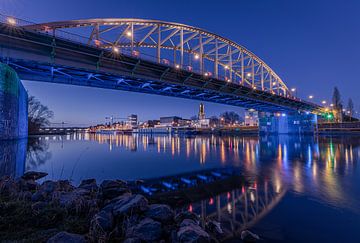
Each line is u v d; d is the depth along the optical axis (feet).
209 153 93.91
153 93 177.88
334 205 26.27
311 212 24.03
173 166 60.59
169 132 564.30
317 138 203.41
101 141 202.18
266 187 35.40
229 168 55.21
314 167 54.13
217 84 176.35
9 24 86.58
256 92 214.28
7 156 68.69
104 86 151.43
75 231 16.65
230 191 33.42
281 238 18.19
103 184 29.37
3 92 94.22
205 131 450.30
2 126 95.14
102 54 112.88
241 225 20.84
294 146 120.67
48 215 18.33
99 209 21.52
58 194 23.49
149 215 19.02
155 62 131.95
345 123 274.36
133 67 128.57
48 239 13.92
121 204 19.98
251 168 54.49
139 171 53.42
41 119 328.08
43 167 57.11
